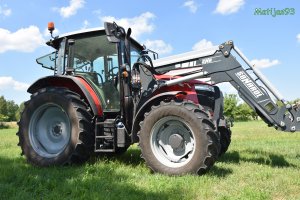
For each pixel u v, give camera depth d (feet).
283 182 14.14
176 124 16.56
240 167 17.65
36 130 19.29
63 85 20.34
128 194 12.33
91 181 13.83
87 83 19.48
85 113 18.21
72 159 17.70
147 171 16.83
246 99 17.88
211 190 12.86
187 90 18.21
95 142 18.04
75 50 20.51
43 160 18.16
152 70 18.51
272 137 41.14
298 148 26.78
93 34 20.18
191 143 16.28
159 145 16.81
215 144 15.46
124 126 18.25
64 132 19.01
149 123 16.60
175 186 13.30
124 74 18.52
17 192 12.47
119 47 19.24
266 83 17.58
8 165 18.04
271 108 17.40
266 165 18.58
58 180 14.37
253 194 12.10
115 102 19.15
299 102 17.42
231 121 22.13
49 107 19.08
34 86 20.54
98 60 19.81
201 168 15.38
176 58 19.47
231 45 18.12
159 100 17.75
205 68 18.53
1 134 59.47
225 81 18.16
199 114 15.76
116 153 21.54
